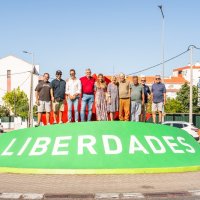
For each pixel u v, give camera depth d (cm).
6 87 9138
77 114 1349
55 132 1109
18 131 1183
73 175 948
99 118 1350
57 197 715
